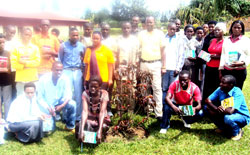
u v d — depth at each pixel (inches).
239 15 771.4
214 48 189.5
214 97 166.2
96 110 151.2
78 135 148.4
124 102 171.0
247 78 325.4
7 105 171.2
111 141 156.5
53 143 154.3
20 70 170.4
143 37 186.7
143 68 187.9
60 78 171.0
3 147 145.9
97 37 163.9
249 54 166.2
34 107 155.3
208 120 190.5
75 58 178.7
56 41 212.8
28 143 153.5
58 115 192.9
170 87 168.9
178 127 178.9
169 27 194.9
